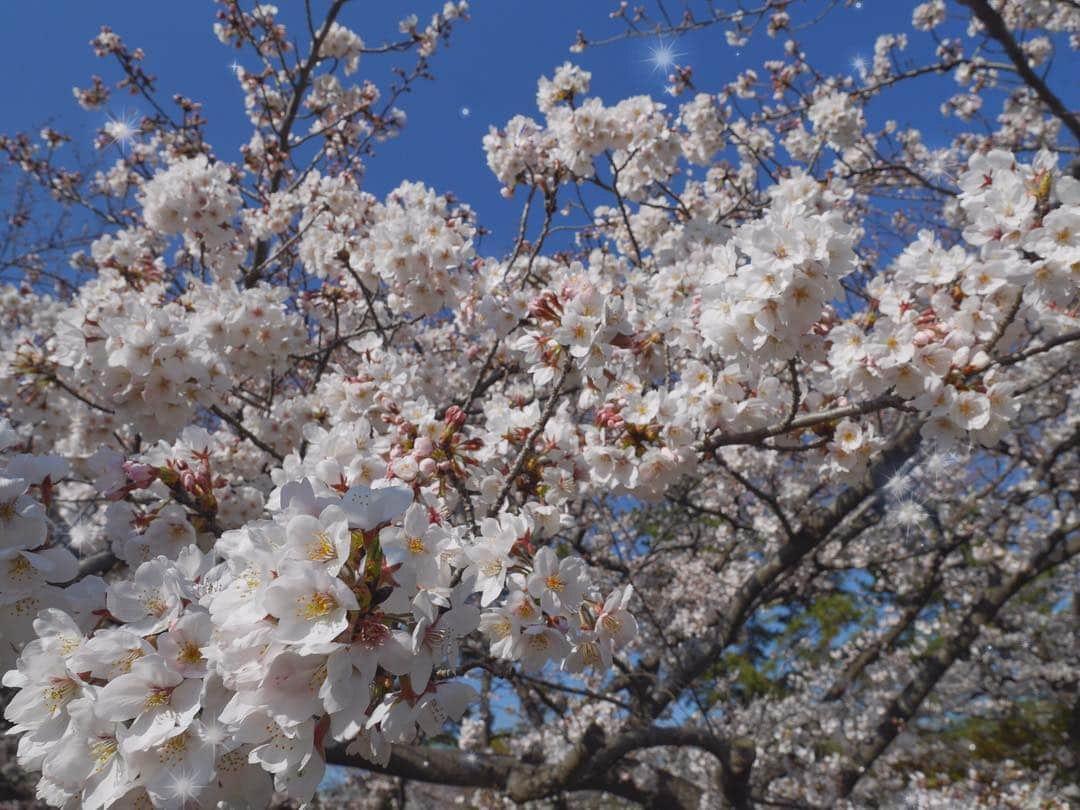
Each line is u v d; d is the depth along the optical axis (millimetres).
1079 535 7359
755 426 3051
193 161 4410
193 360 3029
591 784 5531
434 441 2525
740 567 8430
